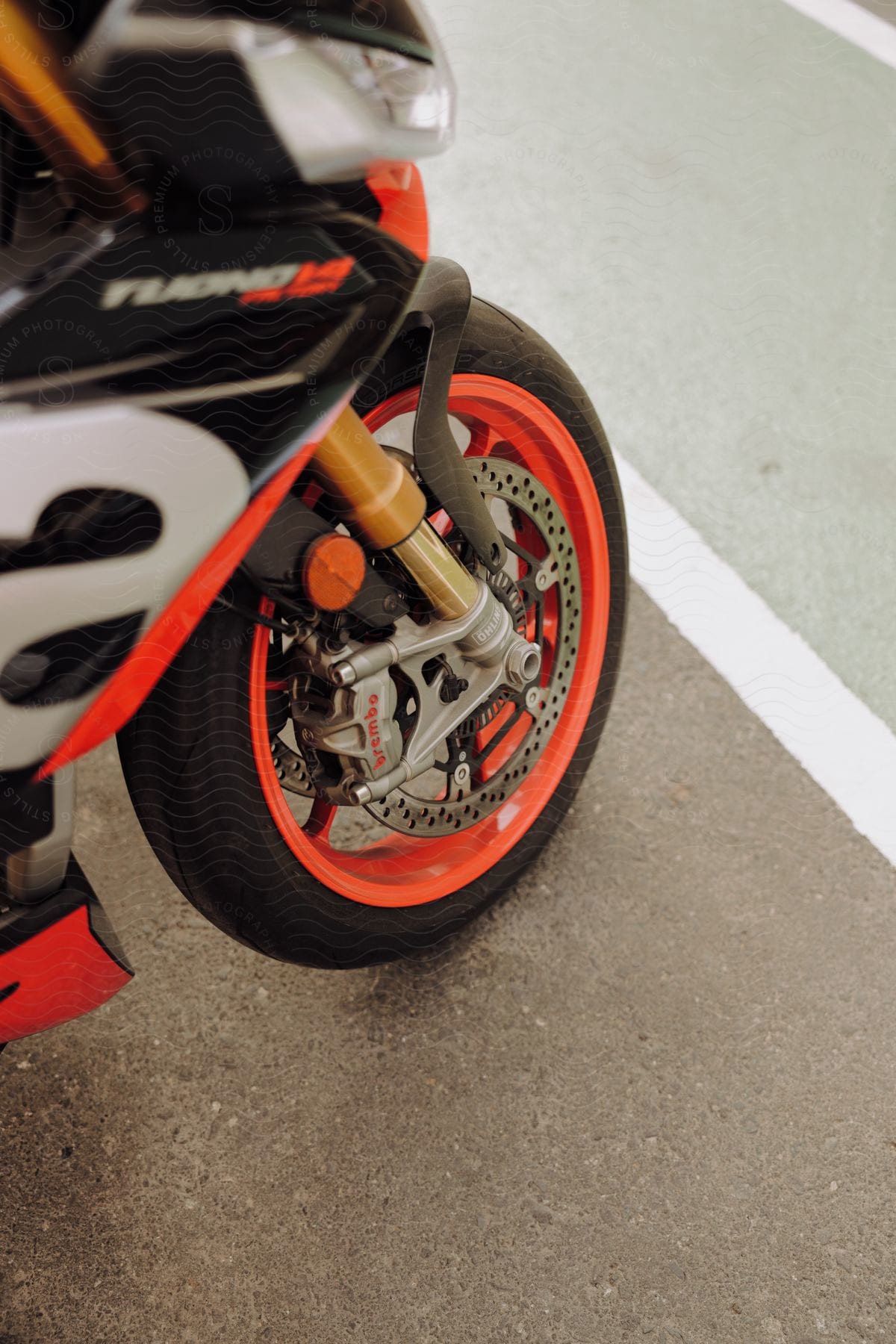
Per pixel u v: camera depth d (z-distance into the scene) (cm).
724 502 243
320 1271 138
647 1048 160
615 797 192
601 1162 148
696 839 186
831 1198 145
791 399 265
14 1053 159
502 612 142
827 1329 133
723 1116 153
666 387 267
